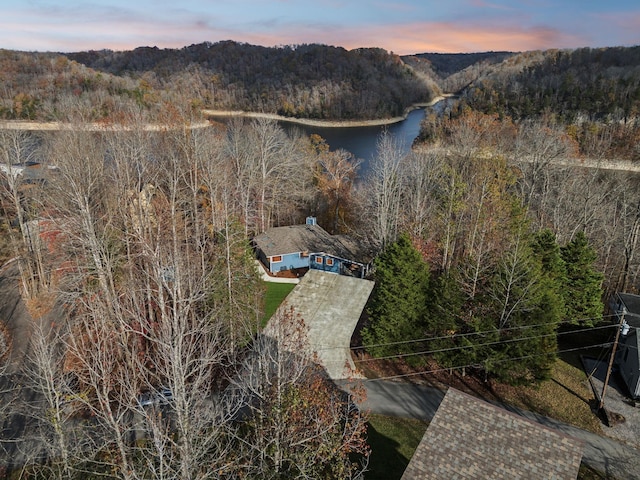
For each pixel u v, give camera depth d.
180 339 13.65
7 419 24.16
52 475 18.56
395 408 26.39
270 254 44.16
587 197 48.16
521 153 57.91
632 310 32.09
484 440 15.81
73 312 34.25
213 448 18.17
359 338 32.53
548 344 26.47
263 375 19.78
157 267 20.03
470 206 42.25
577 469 14.75
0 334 30.70
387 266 29.56
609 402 27.36
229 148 59.38
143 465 16.66
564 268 34.12
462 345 27.75
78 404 23.30
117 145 43.22
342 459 17.94
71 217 31.78
